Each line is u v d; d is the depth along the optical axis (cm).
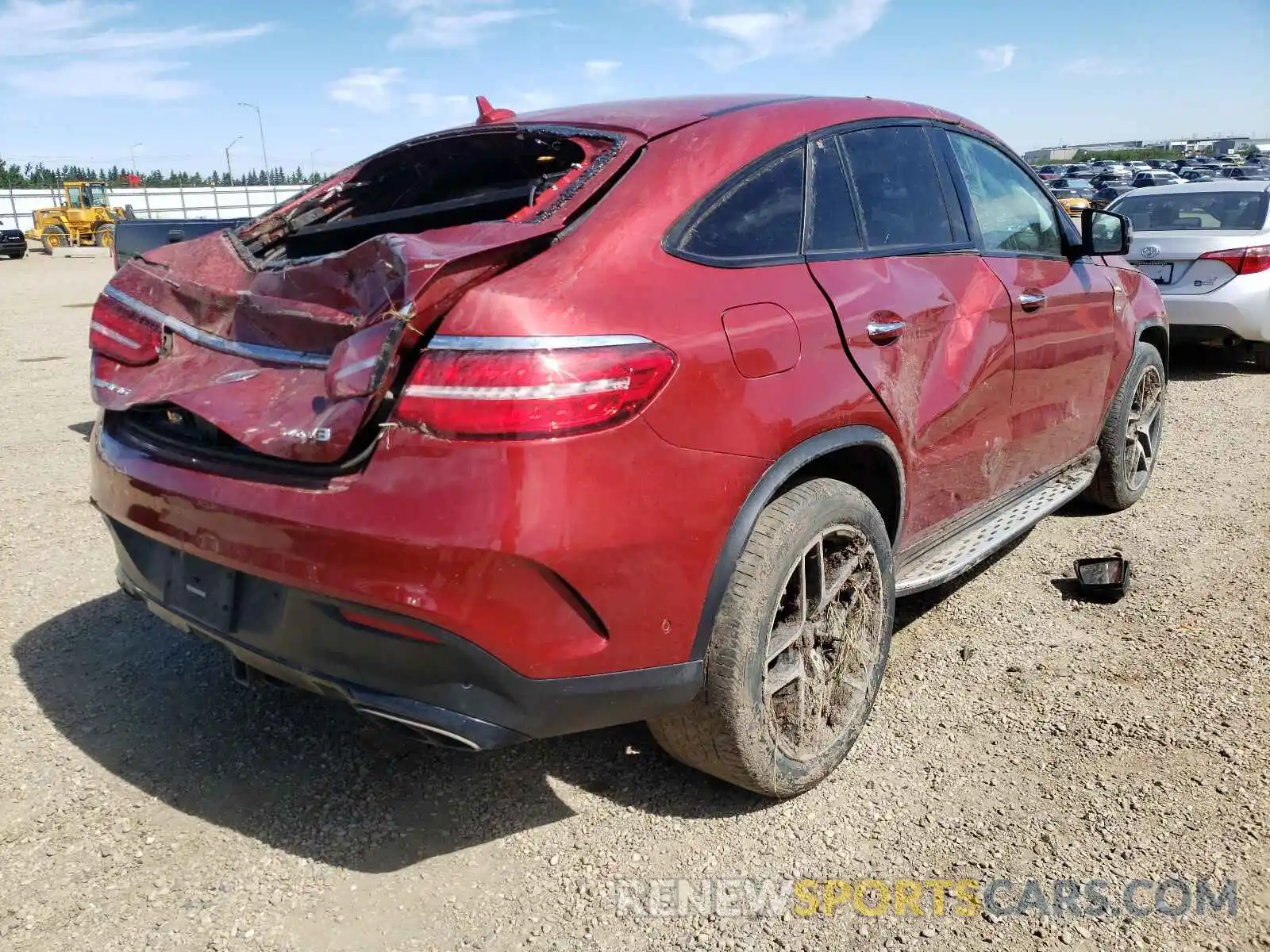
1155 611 376
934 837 251
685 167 245
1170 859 240
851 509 259
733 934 220
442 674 201
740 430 224
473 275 201
